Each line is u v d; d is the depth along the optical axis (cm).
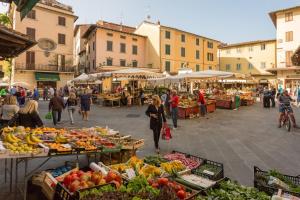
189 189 334
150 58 4334
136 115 1641
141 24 4481
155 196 292
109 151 498
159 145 850
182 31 4516
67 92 3050
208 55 5062
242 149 802
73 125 1238
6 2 449
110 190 303
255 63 4978
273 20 4178
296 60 1403
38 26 3716
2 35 595
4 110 770
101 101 2392
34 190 409
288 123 1127
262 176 371
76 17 4119
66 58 3991
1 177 525
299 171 595
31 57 3650
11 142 458
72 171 378
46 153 424
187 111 1538
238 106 2184
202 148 813
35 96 2377
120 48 4050
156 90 2536
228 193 320
